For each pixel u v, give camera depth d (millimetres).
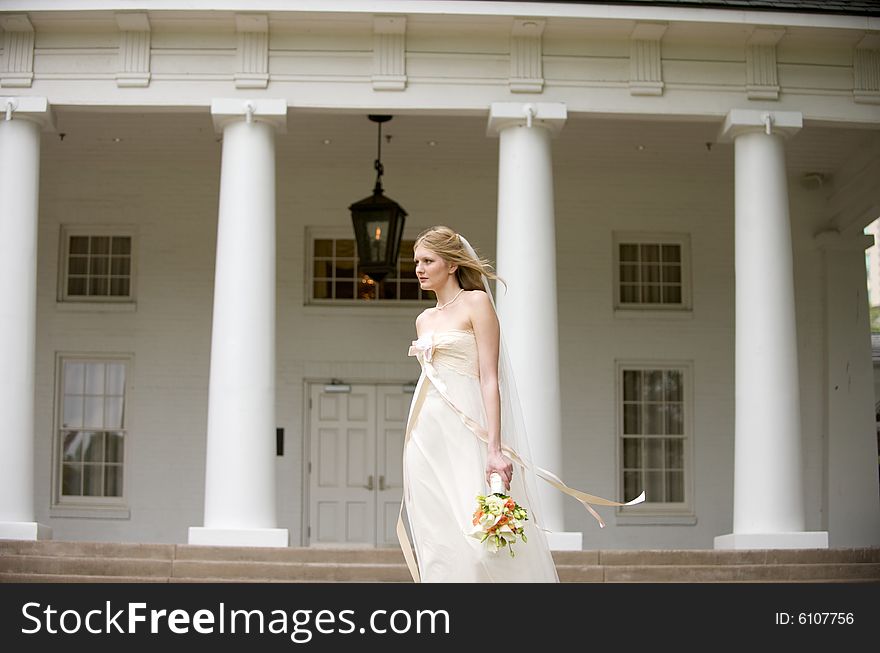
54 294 20906
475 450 5281
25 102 15789
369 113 16203
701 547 20984
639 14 15750
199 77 15906
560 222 21516
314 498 20703
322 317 21062
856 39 16406
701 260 21656
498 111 15906
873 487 21391
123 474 20672
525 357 15422
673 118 16438
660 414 21453
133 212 21094
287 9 15469
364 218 16859
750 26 16000
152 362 20781
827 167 21438
